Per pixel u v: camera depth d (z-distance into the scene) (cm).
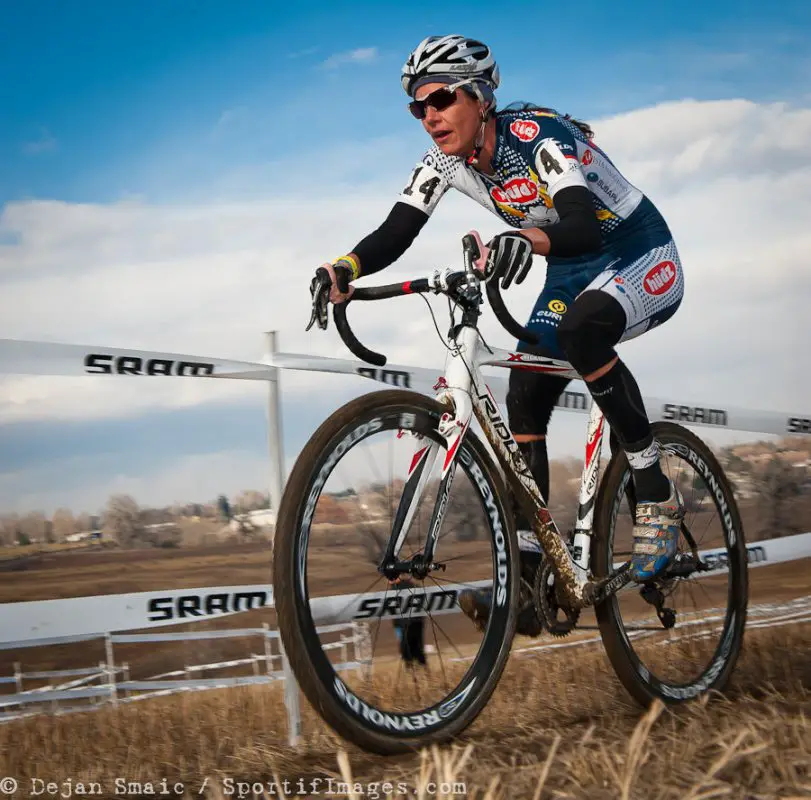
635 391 238
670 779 158
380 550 207
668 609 263
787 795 151
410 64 229
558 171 221
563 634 238
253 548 3978
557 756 179
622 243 248
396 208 252
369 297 223
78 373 243
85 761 228
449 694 213
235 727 261
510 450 225
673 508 242
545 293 258
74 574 3725
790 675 273
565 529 249
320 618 213
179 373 252
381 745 194
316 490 192
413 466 211
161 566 3675
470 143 232
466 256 203
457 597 223
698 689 260
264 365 261
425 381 304
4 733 289
